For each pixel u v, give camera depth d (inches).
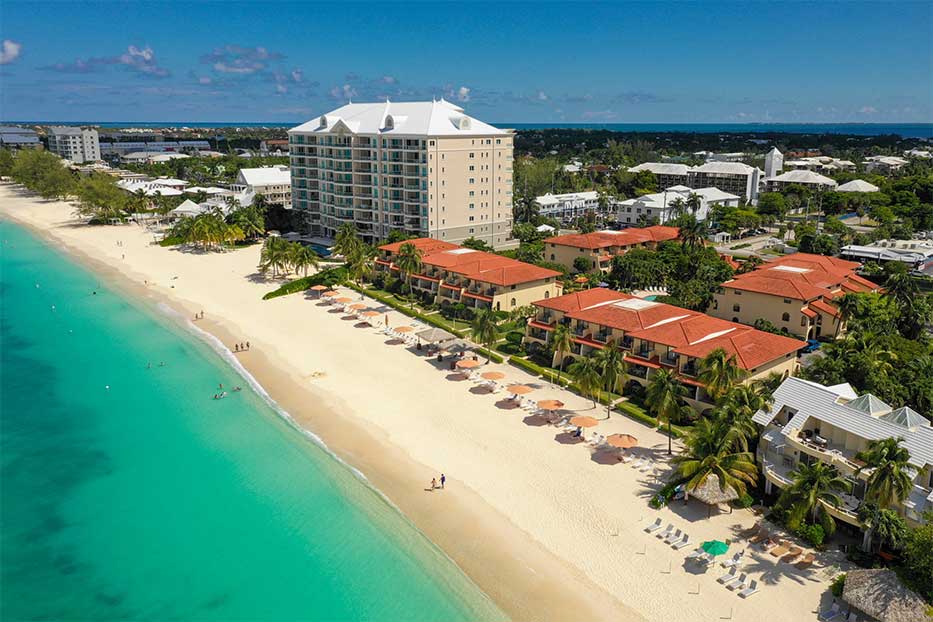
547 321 3622.0
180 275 5654.5
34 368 3607.3
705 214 7662.4
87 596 1915.6
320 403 3105.3
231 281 5438.0
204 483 2468.0
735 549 1989.4
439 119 6063.0
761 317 3978.8
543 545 2057.1
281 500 2348.7
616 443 2476.6
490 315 3467.0
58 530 2207.2
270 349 3841.0
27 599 1904.5
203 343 3978.8
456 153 6008.9
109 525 2233.0
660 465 2484.0
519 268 4397.1
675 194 7805.1
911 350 3100.4
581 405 3006.9
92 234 7573.8
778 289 3897.6
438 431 2797.7
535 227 7057.1
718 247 6550.2
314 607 1846.7
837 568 1888.5
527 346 3659.0
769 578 1866.4
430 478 2443.4
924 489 1927.9
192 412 3051.2
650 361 3051.2
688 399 2842.0
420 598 1866.4
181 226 7062.0
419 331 3937.0
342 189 6624.0
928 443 1958.7
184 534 2178.9
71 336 4138.8
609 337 3257.9
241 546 2112.5
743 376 2726.4
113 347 3929.6
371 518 2225.6
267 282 5388.8
